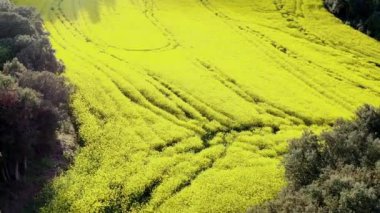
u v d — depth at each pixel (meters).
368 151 25.59
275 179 31.02
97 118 35.78
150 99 39.53
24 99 28.86
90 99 37.84
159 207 27.83
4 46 38.03
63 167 30.31
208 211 27.70
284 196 24.73
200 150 33.94
